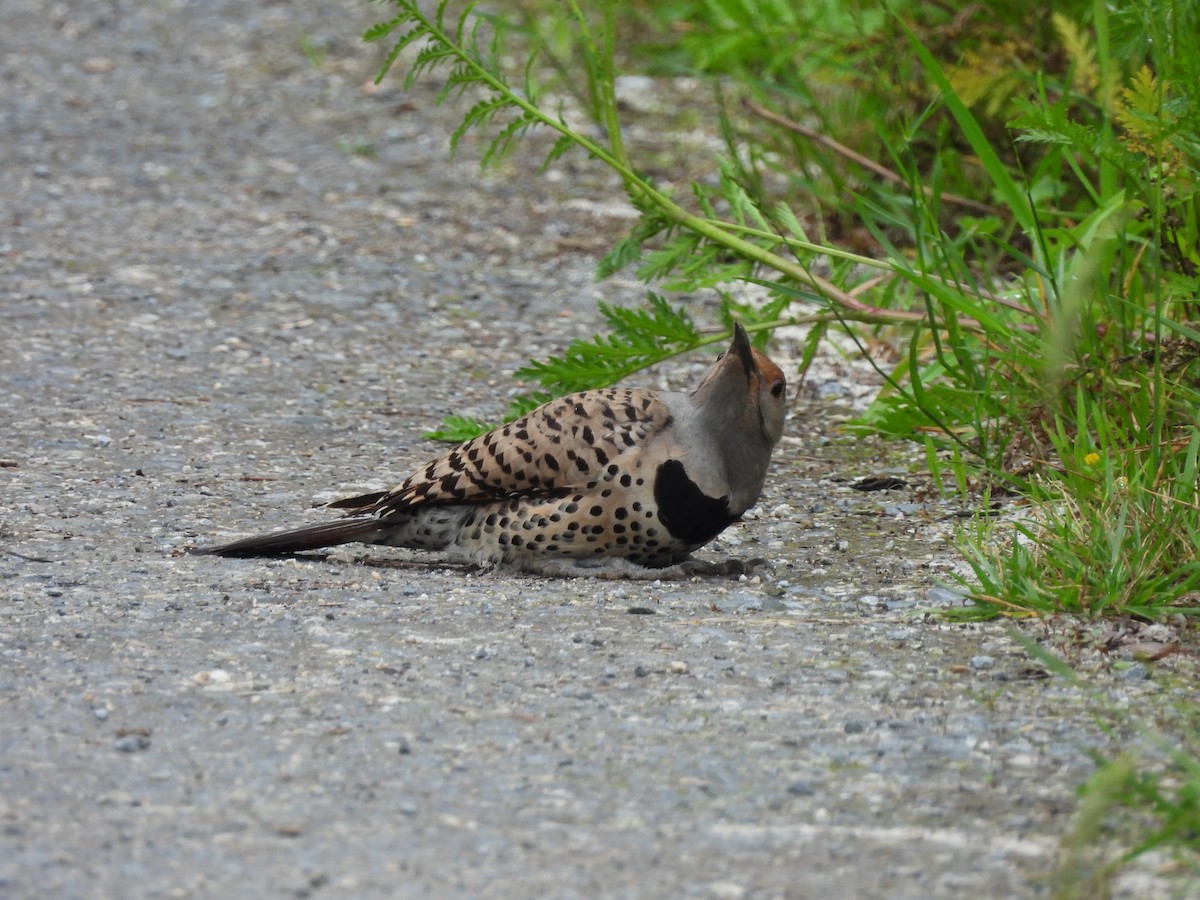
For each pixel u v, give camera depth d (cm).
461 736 730
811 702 778
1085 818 587
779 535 1082
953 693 792
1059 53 1539
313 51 2456
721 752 718
